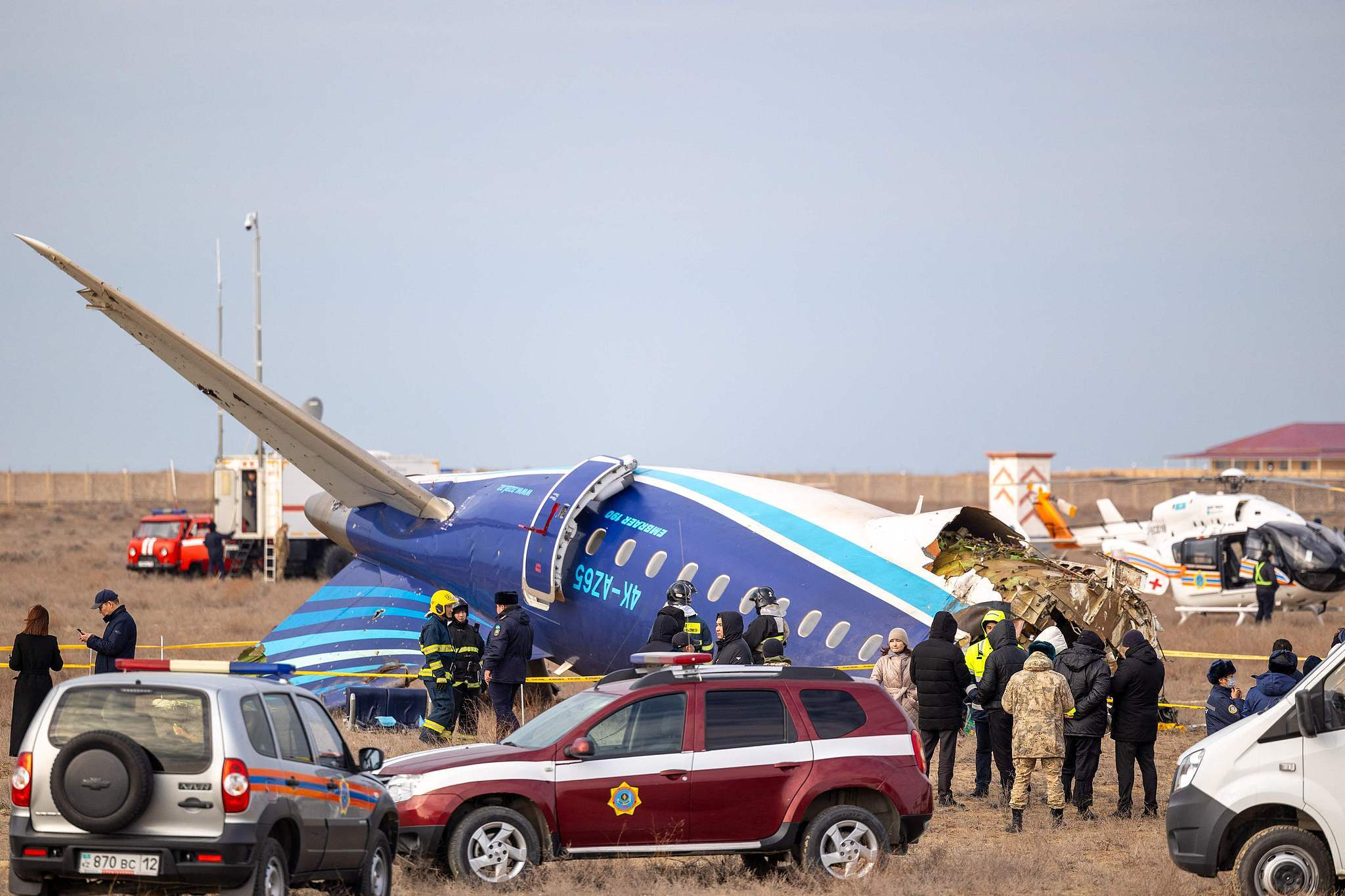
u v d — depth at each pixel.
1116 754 56.19
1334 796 37.50
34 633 58.53
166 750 31.34
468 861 39.91
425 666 65.62
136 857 30.80
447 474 88.56
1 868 41.06
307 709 36.12
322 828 34.44
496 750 41.97
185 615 128.88
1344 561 120.38
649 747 41.19
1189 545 127.38
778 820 41.28
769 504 75.56
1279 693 51.91
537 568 75.62
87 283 69.38
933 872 42.56
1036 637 67.38
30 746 31.61
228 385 76.81
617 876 42.41
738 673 42.81
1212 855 38.72
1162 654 68.62
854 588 67.69
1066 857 46.25
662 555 73.50
